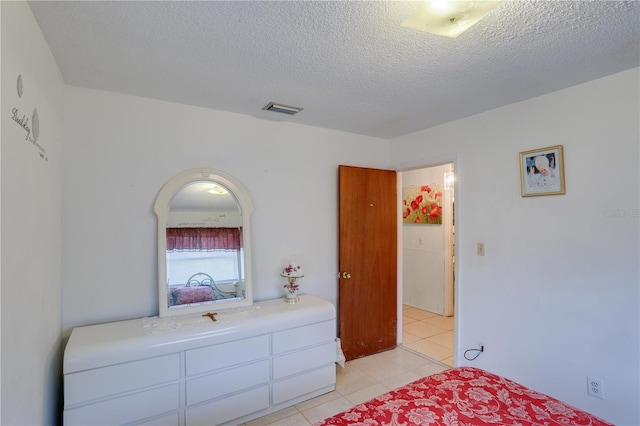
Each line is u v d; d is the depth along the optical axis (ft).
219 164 8.92
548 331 7.68
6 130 3.65
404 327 14.14
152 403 6.52
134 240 7.83
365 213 11.28
